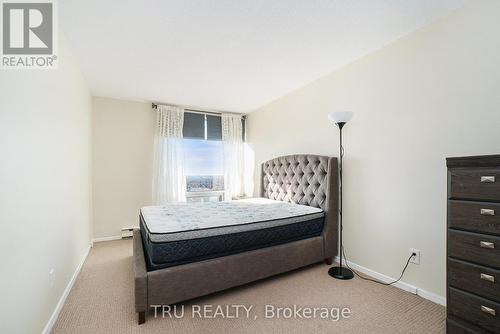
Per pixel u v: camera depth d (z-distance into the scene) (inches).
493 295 49.4
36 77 60.0
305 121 130.2
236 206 116.0
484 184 50.9
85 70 109.3
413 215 81.3
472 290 52.6
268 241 91.8
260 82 126.0
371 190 95.0
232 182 180.5
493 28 63.9
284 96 146.4
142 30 78.7
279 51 93.8
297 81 124.9
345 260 105.5
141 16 71.3
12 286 46.6
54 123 71.7
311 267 104.5
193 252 75.8
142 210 107.5
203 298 79.0
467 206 53.4
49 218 66.5
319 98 120.7
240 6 67.6
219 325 65.4
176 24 75.7
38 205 59.4
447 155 72.9
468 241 53.3
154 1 64.9
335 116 92.0
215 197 179.0
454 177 55.8
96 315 69.9
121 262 111.3
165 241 71.2
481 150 65.9
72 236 91.1
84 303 76.4
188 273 72.2
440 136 74.5
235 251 84.5
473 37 67.4
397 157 86.2
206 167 176.1
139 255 80.3
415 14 72.6
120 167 150.5
